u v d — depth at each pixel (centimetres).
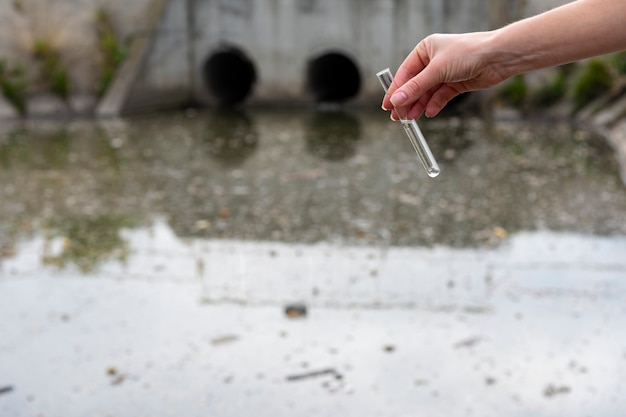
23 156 1081
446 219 716
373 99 1652
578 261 590
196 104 1708
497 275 563
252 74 1939
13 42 1516
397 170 942
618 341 450
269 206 777
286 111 1619
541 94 1384
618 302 507
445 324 479
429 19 1572
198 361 437
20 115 1512
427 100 185
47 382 419
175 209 772
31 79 1527
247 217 737
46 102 1533
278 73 1672
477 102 1541
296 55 1652
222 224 714
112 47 1553
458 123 1352
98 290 548
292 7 1627
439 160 998
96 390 409
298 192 836
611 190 820
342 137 1229
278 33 1647
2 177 939
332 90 1853
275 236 672
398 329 473
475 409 377
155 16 1579
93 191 858
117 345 460
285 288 547
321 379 411
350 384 405
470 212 739
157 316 501
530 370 416
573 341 451
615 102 1293
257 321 489
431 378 409
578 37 152
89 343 464
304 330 474
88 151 1118
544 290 531
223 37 1667
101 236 682
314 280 561
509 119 1379
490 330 468
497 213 734
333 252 624
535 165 955
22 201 814
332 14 1614
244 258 614
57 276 577
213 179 912
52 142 1208
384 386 402
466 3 1538
